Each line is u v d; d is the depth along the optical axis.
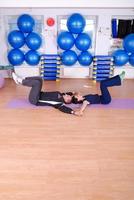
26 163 2.16
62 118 3.13
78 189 1.83
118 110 3.39
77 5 4.43
